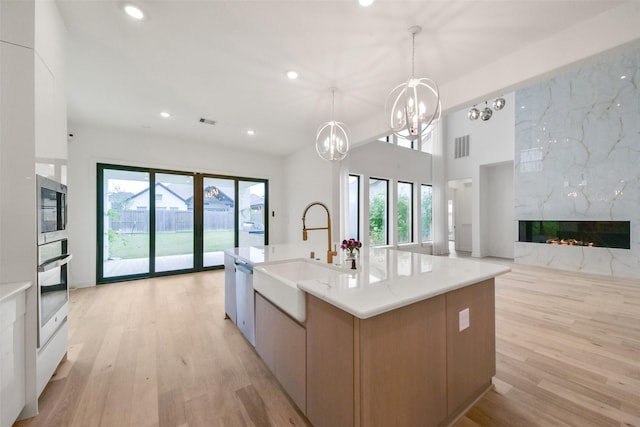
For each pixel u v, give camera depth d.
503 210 7.62
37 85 1.65
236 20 2.12
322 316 1.38
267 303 1.98
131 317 3.15
